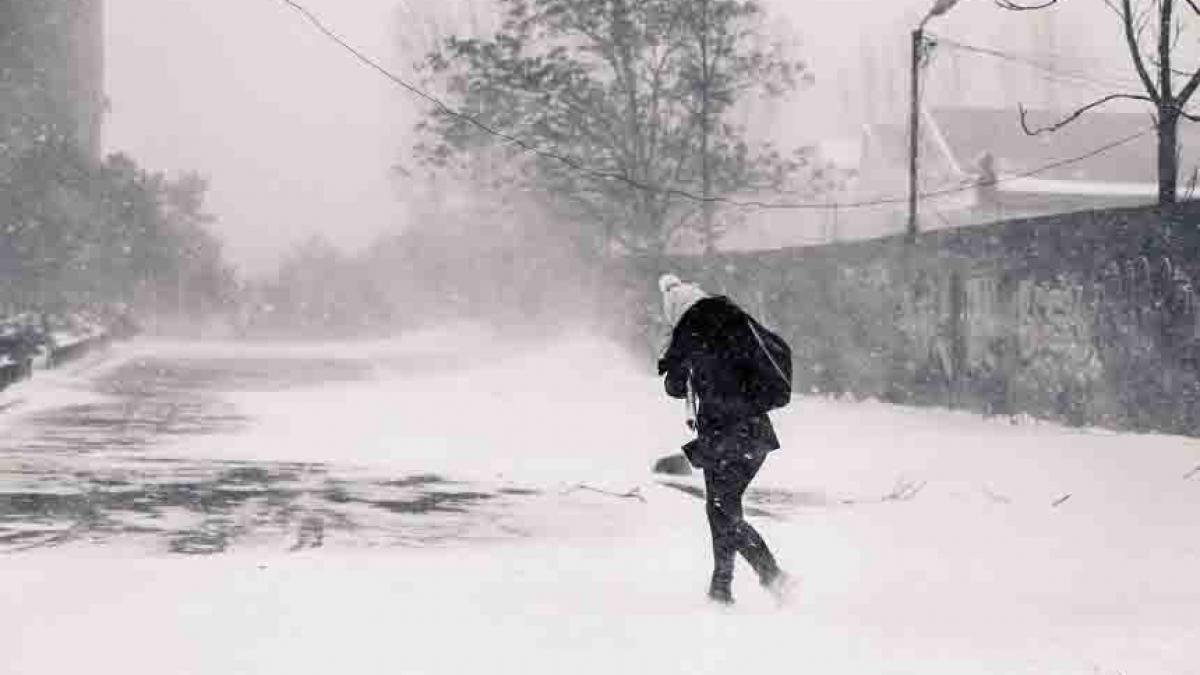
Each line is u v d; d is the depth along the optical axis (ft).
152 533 31.55
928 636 18.76
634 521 35.19
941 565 27.50
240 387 93.66
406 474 45.32
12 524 32.42
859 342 85.25
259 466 46.88
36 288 152.97
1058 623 19.94
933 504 38.42
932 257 76.89
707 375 22.80
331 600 22.21
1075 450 52.85
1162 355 58.03
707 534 32.73
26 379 91.20
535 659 17.26
